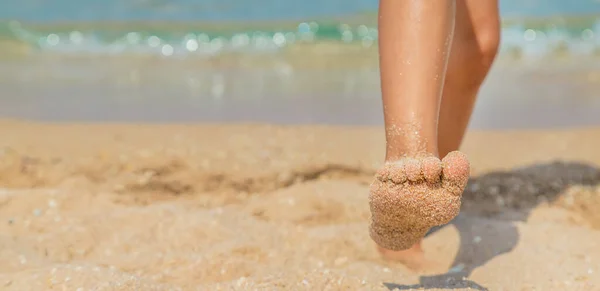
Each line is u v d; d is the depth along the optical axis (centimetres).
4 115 525
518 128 505
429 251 253
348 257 249
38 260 235
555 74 721
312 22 944
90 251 249
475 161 383
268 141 422
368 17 970
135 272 229
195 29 918
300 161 366
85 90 636
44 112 540
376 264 242
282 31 912
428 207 163
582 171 357
